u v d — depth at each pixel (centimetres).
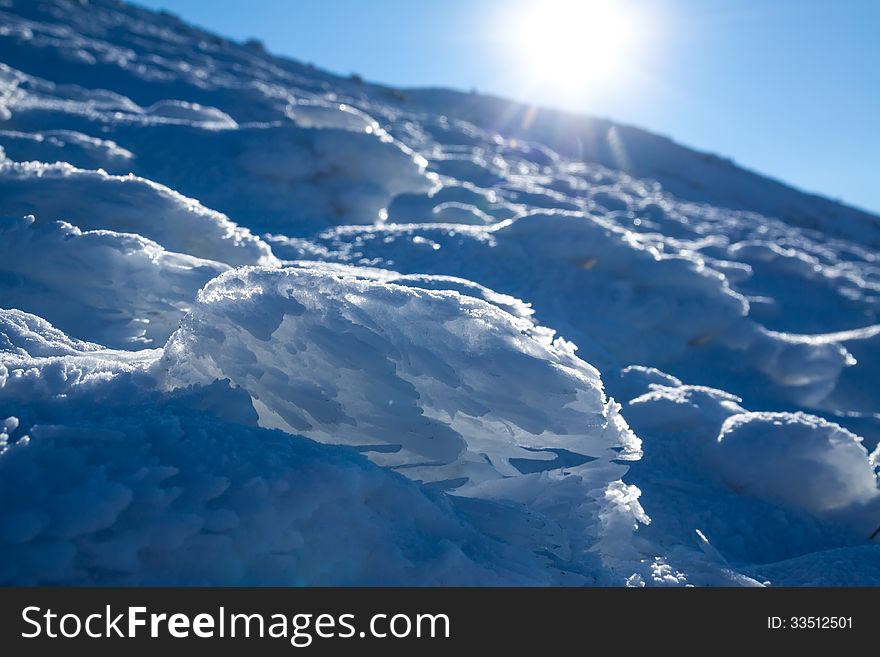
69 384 234
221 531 190
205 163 876
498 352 239
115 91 1590
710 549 312
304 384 230
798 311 1041
